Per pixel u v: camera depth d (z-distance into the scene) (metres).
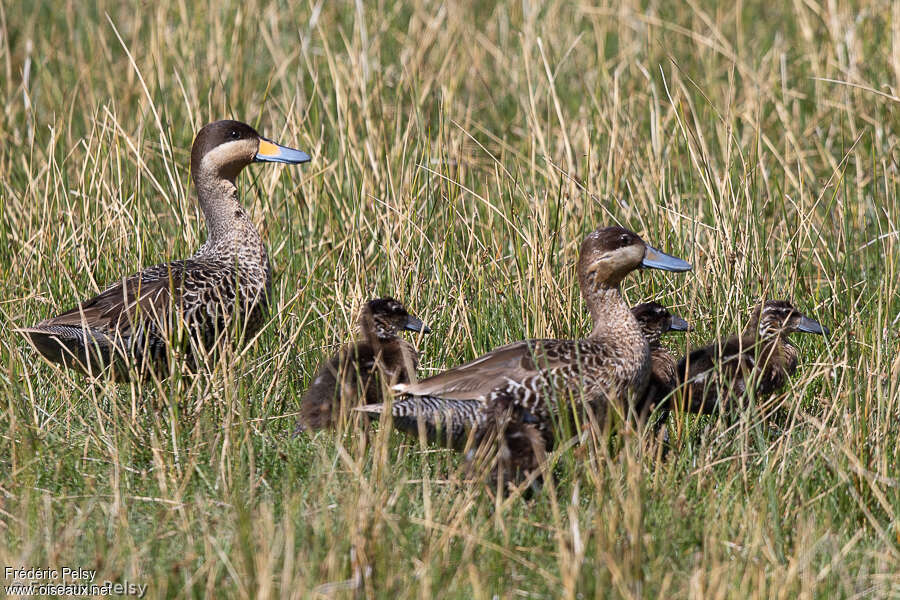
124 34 21.39
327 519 8.11
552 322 11.83
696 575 7.39
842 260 13.27
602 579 7.46
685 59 20.14
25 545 7.77
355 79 16.48
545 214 12.33
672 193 13.85
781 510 8.88
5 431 9.92
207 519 8.34
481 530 8.12
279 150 12.47
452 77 18.47
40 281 12.48
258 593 7.07
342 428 9.91
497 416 9.63
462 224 14.16
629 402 10.06
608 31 21.16
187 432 10.05
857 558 8.16
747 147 16.30
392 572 7.50
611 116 15.81
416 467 9.77
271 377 11.28
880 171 15.91
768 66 19.50
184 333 11.16
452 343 11.85
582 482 9.16
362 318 10.98
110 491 9.05
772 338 11.38
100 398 10.81
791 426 10.09
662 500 8.77
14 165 16.22
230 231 12.12
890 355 10.72
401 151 15.12
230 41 20.20
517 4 21.81
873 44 19.00
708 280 12.36
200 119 14.95
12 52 20.81
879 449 9.39
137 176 14.12
